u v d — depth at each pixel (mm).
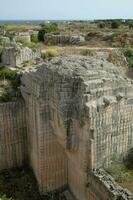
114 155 16562
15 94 23156
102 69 18125
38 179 19641
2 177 21297
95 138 15594
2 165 22188
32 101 19594
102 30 79062
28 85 20578
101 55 39219
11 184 20438
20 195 19328
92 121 15383
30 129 21047
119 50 43531
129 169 16203
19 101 21859
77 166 17234
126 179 15406
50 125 18453
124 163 16672
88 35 63938
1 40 42062
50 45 52375
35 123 19312
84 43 56031
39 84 18031
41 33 58594
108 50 43406
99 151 15914
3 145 21859
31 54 30828
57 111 17188
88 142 15648
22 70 26516
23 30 80250
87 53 39750
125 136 16797
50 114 18297
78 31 79500
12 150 22266
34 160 20719
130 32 63625
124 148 16906
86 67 17953
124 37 57469
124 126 16609
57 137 18391
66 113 16703
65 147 17422
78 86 16500
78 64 18578
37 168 19766
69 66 17984
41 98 17984
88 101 15648
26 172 21922
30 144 21578
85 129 15664
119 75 18297
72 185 18594
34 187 19953
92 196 15680
